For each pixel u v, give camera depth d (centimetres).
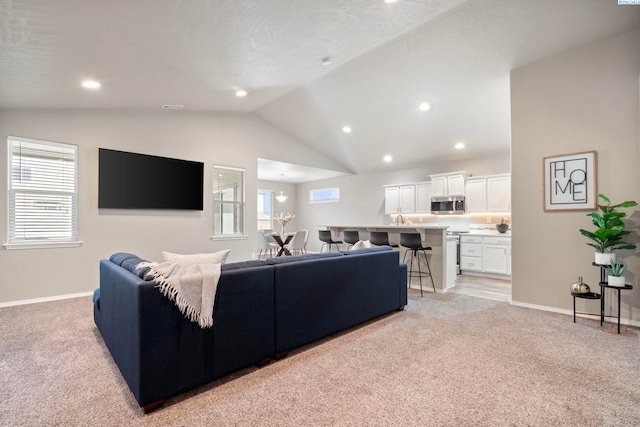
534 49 350
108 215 438
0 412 169
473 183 629
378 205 838
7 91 315
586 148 334
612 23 301
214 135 559
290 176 907
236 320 206
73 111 409
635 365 223
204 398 184
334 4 240
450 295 434
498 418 165
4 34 209
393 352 246
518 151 383
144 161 468
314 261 257
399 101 507
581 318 330
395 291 346
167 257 295
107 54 260
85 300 391
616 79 317
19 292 371
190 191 520
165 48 266
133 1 189
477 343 263
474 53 370
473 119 529
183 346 182
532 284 372
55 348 251
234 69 346
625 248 297
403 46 372
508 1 287
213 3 210
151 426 158
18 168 375
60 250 399
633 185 308
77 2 180
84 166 418
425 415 167
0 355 238
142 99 409
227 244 574
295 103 561
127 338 181
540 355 240
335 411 171
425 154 685
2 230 362
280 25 259
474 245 597
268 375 211
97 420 163
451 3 271
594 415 167
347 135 666
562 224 351
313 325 256
